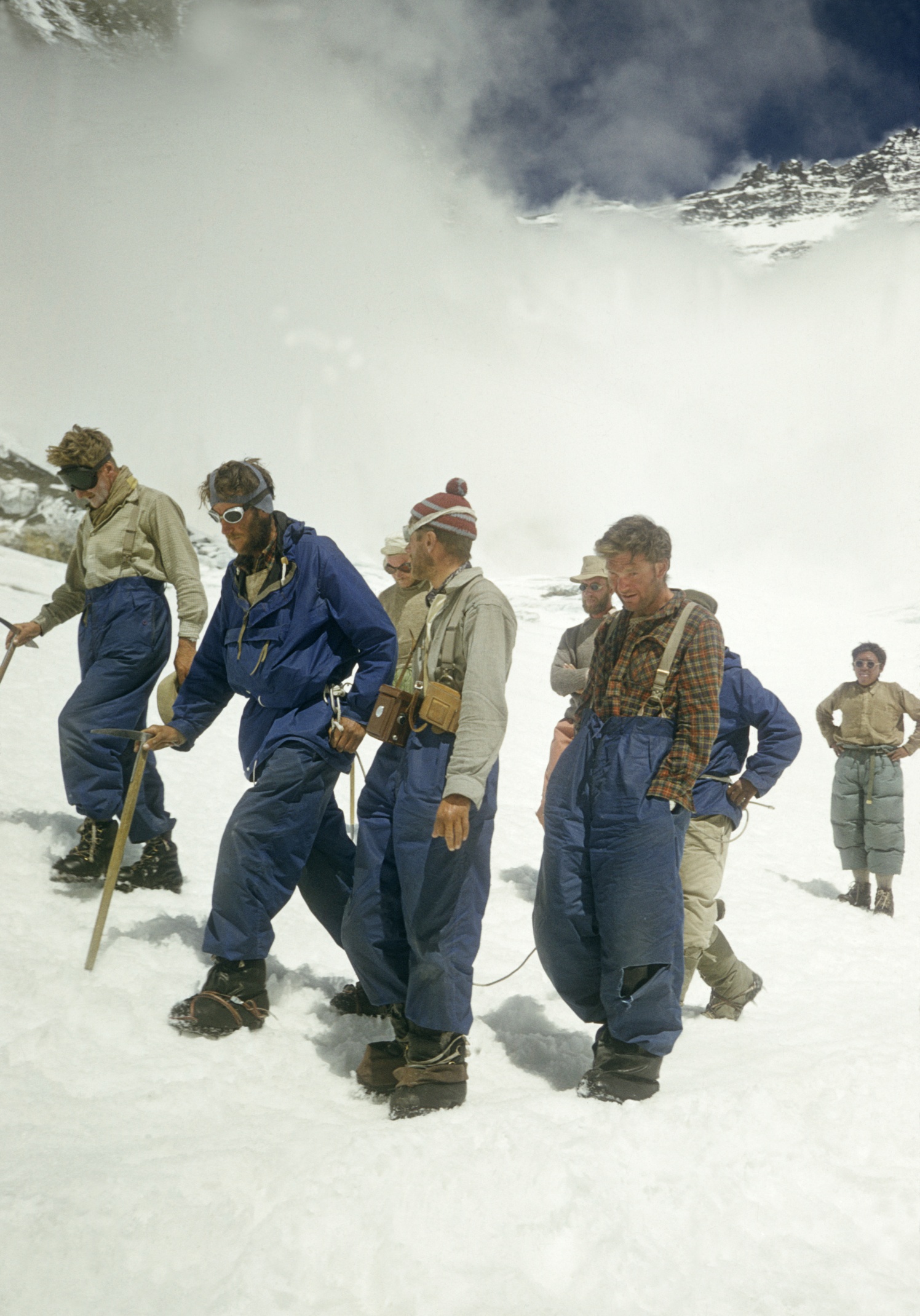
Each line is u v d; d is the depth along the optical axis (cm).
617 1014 312
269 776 348
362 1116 302
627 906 309
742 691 432
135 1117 281
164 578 463
